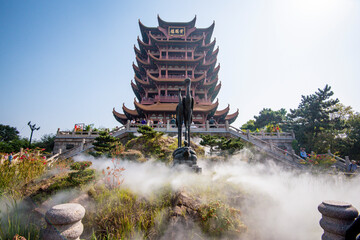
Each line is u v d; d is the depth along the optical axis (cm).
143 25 5612
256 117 6469
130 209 746
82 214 475
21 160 1350
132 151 1695
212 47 5572
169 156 1664
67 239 444
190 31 5669
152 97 5366
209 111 4225
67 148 2706
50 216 444
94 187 900
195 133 2583
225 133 2616
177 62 5059
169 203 774
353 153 2972
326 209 452
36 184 999
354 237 339
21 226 684
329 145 2866
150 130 2008
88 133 2762
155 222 702
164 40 5384
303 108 3572
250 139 2381
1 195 883
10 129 5266
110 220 711
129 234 662
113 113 4675
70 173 925
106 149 1728
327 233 452
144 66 5353
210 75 5494
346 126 3322
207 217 667
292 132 3025
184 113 1298
